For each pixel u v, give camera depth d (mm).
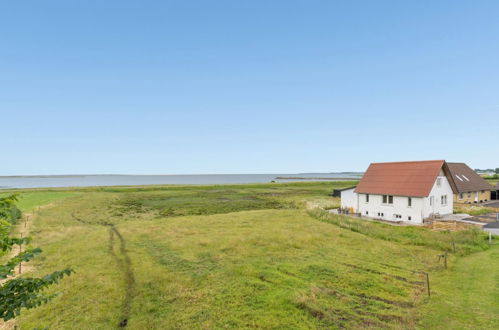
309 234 24344
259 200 59094
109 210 43688
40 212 38812
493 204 45875
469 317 10633
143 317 11109
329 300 12109
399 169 37594
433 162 34875
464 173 48719
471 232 23672
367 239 23062
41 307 11883
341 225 28391
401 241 22312
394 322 10438
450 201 36938
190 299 12438
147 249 20125
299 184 107000
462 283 13930
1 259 18078
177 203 53531
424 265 16812
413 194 32906
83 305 12023
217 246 20609
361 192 38750
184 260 17562
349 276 14836
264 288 13281
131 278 14875
